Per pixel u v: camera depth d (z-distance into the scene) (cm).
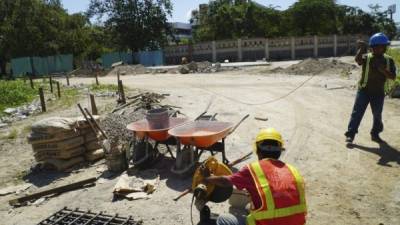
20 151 978
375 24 6181
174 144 776
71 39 4806
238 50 4616
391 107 1173
